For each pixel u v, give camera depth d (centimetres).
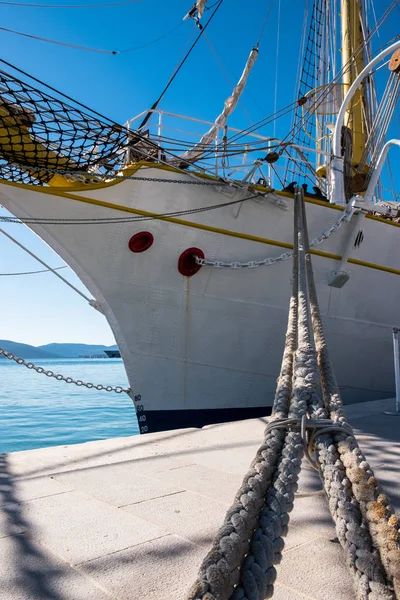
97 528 244
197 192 685
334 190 858
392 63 829
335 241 797
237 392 759
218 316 733
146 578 193
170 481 324
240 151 717
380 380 895
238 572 132
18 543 226
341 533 158
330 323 827
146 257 681
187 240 694
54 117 537
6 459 384
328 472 181
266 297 752
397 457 391
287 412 225
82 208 636
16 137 587
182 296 710
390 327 880
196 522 252
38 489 306
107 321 691
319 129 1227
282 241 745
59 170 602
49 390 2886
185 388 730
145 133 684
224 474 342
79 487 310
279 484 168
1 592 183
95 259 662
